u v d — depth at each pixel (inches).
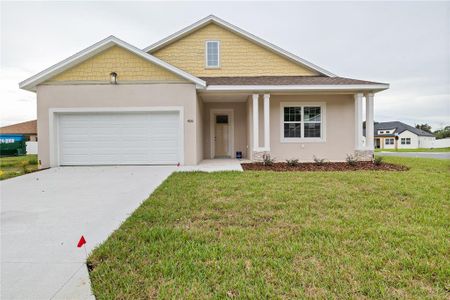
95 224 150.3
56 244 123.2
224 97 476.4
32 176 313.1
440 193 201.9
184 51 493.7
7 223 152.7
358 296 79.5
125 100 391.2
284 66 498.9
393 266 96.3
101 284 87.6
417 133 1823.3
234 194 205.0
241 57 497.0
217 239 122.6
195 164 397.1
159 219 151.7
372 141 422.0
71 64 382.9
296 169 347.9
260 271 94.3
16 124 1328.7
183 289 83.8
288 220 147.2
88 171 347.9
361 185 231.1
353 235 124.3
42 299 81.8
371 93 421.4
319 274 91.3
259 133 461.4
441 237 121.2
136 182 271.0
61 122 394.6
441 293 80.9
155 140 400.8
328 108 455.8
